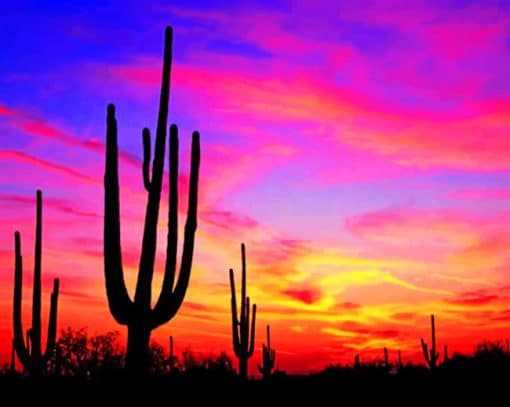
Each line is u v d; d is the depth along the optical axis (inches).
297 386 1637.6
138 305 461.4
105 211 459.2
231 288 1156.5
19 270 783.7
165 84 490.3
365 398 1519.4
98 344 1642.5
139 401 455.2
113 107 465.7
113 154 462.0
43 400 898.7
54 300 802.2
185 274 486.6
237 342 1152.8
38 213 792.9
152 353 1898.4
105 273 457.4
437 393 1501.0
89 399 1064.8
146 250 466.6
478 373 1635.1
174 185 488.7
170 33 498.3
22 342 782.5
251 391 1360.7
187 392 1288.1
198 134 514.3
